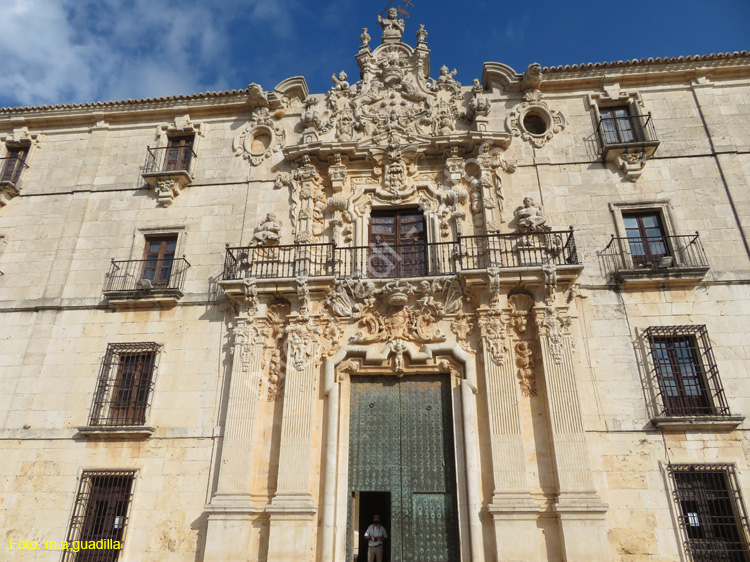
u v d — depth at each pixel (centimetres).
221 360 1556
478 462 1373
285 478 1372
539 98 1830
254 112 1920
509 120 1794
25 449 1507
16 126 2025
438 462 1419
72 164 1953
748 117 1747
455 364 1487
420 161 1781
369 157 1766
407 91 1856
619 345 1459
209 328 1602
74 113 1995
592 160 1720
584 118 1794
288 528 1315
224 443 1430
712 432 1350
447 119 1812
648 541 1265
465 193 1680
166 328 1619
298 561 1283
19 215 1872
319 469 1405
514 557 1245
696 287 1508
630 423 1376
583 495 1279
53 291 1712
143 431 1464
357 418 1487
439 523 1366
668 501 1295
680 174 1673
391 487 1410
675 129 1747
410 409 1483
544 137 1766
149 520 1401
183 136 1959
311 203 1728
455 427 1420
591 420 1383
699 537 1273
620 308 1501
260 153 1858
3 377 1606
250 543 1341
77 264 1759
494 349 1452
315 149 1755
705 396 1401
